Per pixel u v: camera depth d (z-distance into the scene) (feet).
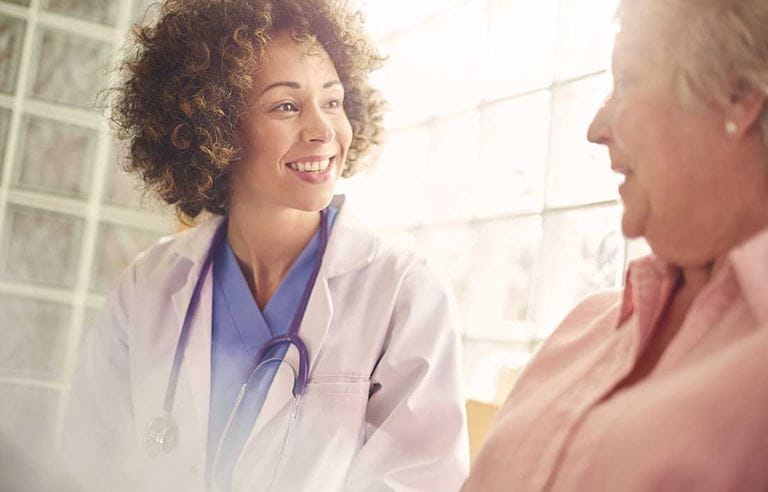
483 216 7.81
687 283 2.67
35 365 4.92
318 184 4.55
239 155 4.61
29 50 5.65
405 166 8.94
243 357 4.60
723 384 2.27
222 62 4.54
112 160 5.58
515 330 7.26
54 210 5.41
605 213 6.52
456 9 8.55
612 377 2.64
